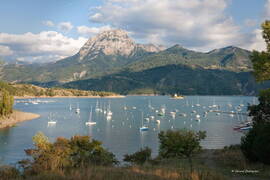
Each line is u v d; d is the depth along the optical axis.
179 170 21.42
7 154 56.41
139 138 82.19
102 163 27.59
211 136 86.12
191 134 23.11
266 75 21.78
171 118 146.00
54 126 106.94
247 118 144.00
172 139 23.00
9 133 84.25
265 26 21.58
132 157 33.47
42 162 21.41
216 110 195.88
